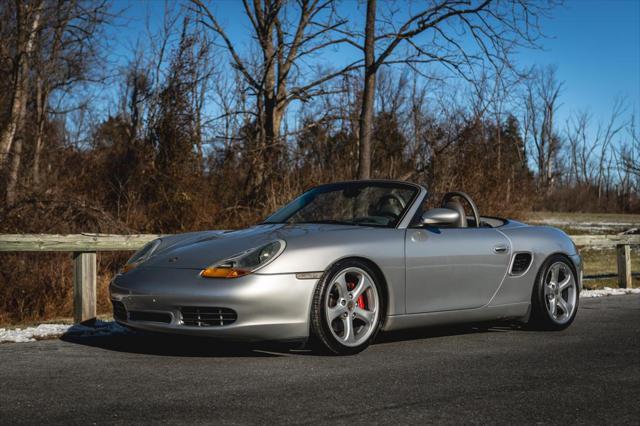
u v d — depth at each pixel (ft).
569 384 12.12
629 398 11.13
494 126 50.52
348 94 50.67
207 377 12.45
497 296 17.78
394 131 51.39
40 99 51.88
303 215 17.53
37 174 44.62
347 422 9.62
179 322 13.91
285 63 52.37
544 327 18.95
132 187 44.83
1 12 46.75
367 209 17.13
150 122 47.03
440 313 16.49
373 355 14.80
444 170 49.83
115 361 13.91
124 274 15.23
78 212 35.22
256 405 10.50
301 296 14.01
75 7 47.75
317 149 48.67
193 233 16.96
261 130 50.14
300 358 14.34
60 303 25.62
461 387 11.82
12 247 18.72
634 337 17.74
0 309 25.22
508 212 52.60
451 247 16.69
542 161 198.59
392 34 40.27
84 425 9.43
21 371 12.95
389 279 15.42
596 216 137.49
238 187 47.29
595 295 28.63
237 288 13.53
